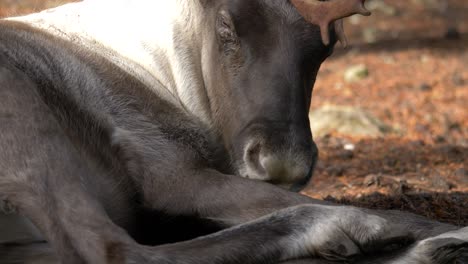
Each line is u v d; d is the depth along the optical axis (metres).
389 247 8.74
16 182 8.43
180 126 10.18
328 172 15.16
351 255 8.52
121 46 10.71
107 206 9.24
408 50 32.34
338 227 8.55
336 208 8.74
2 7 30.98
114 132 9.58
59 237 8.34
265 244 8.48
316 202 9.30
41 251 8.33
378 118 21.17
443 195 12.80
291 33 9.91
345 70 28.50
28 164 8.43
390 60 30.33
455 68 29.16
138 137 9.70
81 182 8.52
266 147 9.62
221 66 10.20
